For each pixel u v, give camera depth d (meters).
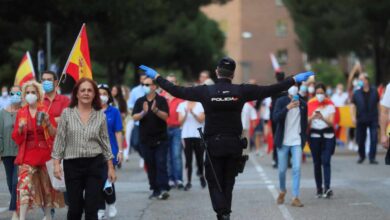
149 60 72.62
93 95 14.12
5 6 46.34
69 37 48.31
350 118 40.41
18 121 15.91
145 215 18.38
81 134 13.77
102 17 47.59
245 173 29.28
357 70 41.75
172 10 51.69
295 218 17.69
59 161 13.89
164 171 21.41
